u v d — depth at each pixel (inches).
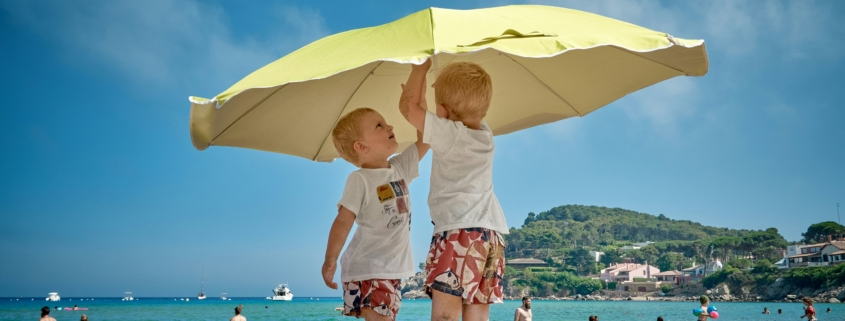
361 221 97.9
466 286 76.4
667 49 94.6
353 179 96.3
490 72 110.2
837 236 5315.0
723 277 4894.2
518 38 69.8
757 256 5890.8
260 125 103.7
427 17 80.7
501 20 83.1
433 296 78.6
